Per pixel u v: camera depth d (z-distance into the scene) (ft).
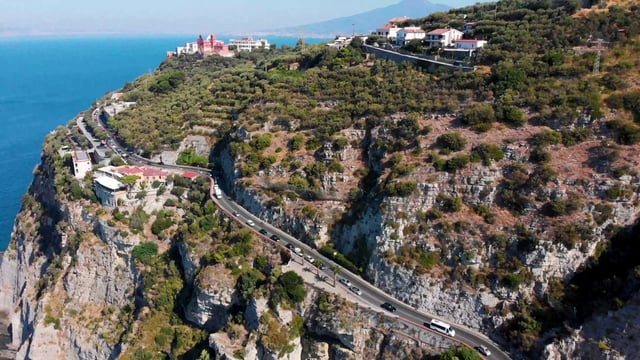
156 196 427.74
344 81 470.39
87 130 628.69
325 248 353.31
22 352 405.59
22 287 491.31
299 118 430.20
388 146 357.00
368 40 573.74
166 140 517.55
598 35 393.09
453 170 317.63
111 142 573.33
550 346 250.78
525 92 349.61
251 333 299.79
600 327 245.65
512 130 328.29
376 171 362.94
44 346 391.86
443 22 570.05
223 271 333.62
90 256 402.31
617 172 280.72
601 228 277.23
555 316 266.98
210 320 337.52
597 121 308.40
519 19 486.38
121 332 371.15
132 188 415.85
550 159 303.48
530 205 292.40
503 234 290.35
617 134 298.35
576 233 275.39
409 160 339.77
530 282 277.03
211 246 373.40
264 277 330.13
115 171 442.50
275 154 410.93
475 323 283.18
